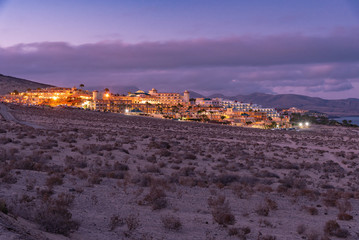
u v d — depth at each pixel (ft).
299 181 95.14
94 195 55.47
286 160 158.40
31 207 39.47
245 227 46.70
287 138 355.97
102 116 479.41
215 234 42.73
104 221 42.27
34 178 63.31
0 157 84.02
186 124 489.67
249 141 278.26
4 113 347.36
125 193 60.44
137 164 107.65
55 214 35.32
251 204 63.57
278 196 74.69
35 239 25.75
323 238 44.70
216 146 196.54
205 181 85.10
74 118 395.34
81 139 168.35
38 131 184.24
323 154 201.87
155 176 86.02
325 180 112.37
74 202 49.62
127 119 474.49
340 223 55.21
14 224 27.50
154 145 161.58
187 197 63.82
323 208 67.21
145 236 38.11
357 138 450.30
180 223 44.14
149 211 50.85
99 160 102.47
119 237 36.78
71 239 32.60
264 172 109.60
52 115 406.00
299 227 47.73
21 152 102.53
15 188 52.80
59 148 123.85
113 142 169.48
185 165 116.98
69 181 65.41
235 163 126.11
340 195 83.82
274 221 53.06
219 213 49.08
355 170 143.84
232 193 72.84
